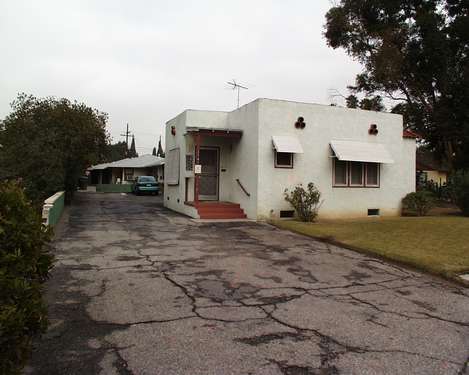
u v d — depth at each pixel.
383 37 26.25
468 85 23.27
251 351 3.96
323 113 15.23
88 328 4.43
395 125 16.67
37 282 3.24
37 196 15.62
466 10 25.59
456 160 25.83
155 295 5.66
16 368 2.79
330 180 15.34
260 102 14.16
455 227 11.88
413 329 4.68
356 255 8.88
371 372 3.61
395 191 16.73
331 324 4.75
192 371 3.53
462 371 3.68
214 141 16.59
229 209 15.15
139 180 32.03
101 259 7.87
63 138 19.56
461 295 6.16
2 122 20.27
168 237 10.62
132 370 3.52
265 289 6.12
